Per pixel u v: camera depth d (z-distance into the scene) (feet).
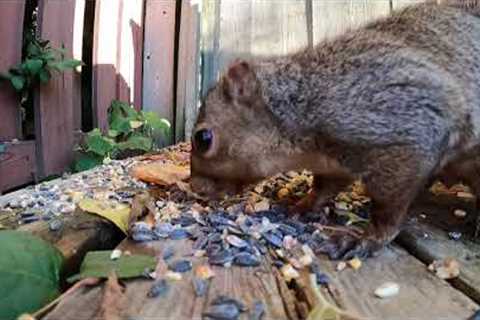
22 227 0.74
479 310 0.50
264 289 0.54
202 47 1.77
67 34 1.39
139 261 0.57
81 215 0.77
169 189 0.94
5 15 1.17
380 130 0.75
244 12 1.76
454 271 0.61
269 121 0.82
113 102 1.59
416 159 0.75
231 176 0.85
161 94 1.78
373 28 0.85
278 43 1.76
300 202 0.87
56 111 1.34
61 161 1.36
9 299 0.51
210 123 0.83
